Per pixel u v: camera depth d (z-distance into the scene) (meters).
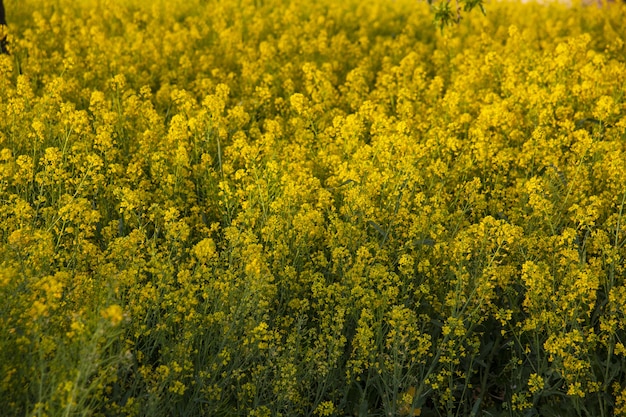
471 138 7.28
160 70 9.89
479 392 4.86
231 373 4.29
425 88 9.88
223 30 11.55
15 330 3.65
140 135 7.04
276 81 9.43
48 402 3.20
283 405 4.17
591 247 5.32
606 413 4.29
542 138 6.61
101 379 3.35
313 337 4.83
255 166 6.14
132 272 4.18
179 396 4.14
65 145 6.05
